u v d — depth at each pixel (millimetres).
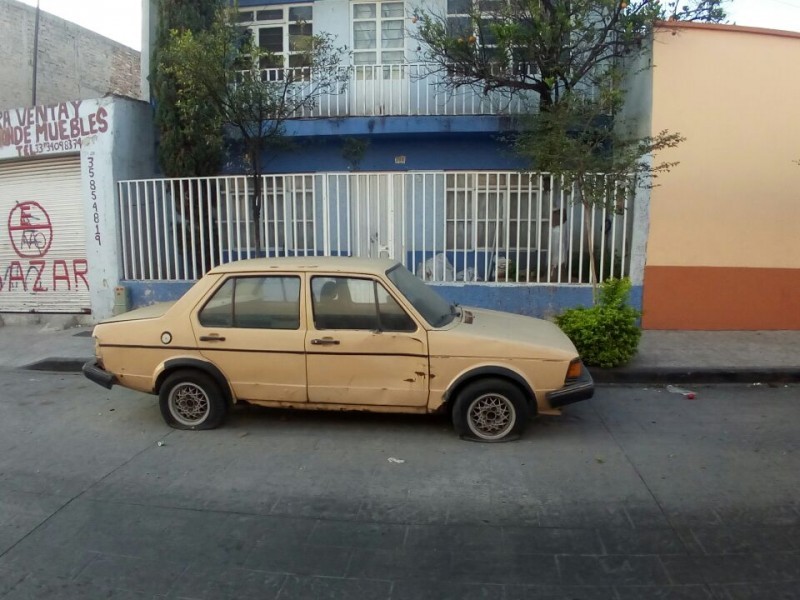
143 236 10469
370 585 3166
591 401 6465
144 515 3959
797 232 9141
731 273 9203
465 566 3336
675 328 9320
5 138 10742
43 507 4082
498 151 11023
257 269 5348
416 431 5480
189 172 10531
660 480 4441
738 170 9062
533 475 4535
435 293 6090
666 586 3133
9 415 6176
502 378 5125
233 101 9406
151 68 10930
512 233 10023
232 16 9984
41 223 10867
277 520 3879
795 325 9289
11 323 11109
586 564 3344
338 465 4746
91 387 7242
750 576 3217
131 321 5516
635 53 9211
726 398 6574
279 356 5238
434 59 9719
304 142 11219
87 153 10227
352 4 11609
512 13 8992
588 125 8117
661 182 9070
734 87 8961
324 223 9734
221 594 3096
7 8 14477
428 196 10445
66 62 16297
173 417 5570
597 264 9695
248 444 5215
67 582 3209
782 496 4168
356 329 5172
